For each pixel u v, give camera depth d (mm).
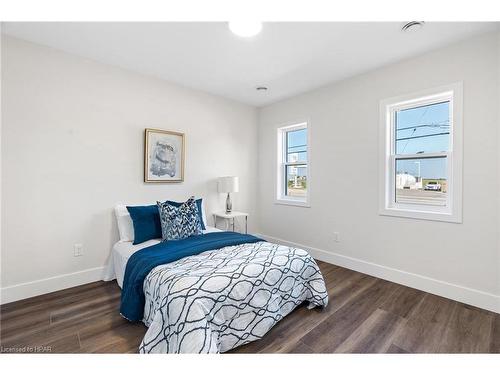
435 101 2498
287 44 2312
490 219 2119
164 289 1609
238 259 1968
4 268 2213
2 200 2188
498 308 2076
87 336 1753
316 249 3529
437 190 2502
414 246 2584
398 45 2322
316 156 3502
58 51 2430
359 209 3035
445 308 2164
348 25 2031
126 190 2920
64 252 2520
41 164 2367
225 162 3936
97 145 2695
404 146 2742
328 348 1648
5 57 2164
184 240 2518
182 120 3395
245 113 4180
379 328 1875
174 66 2789
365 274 2963
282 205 4023
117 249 2635
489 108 2109
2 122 2166
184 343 1375
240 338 1634
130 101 2916
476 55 2166
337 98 3232
